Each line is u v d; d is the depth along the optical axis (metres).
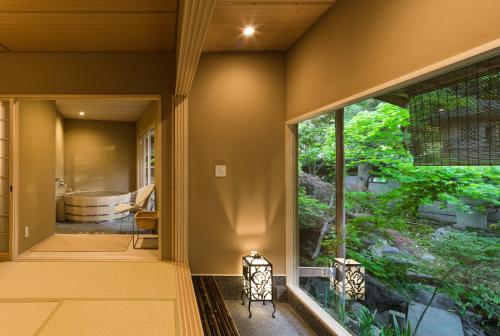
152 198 5.65
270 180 3.46
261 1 2.37
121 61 3.29
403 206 1.99
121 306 2.25
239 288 3.43
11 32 2.77
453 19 1.38
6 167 3.41
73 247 3.91
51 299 2.35
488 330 1.48
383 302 2.18
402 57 1.70
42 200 4.24
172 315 2.13
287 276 3.44
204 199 3.40
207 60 3.42
